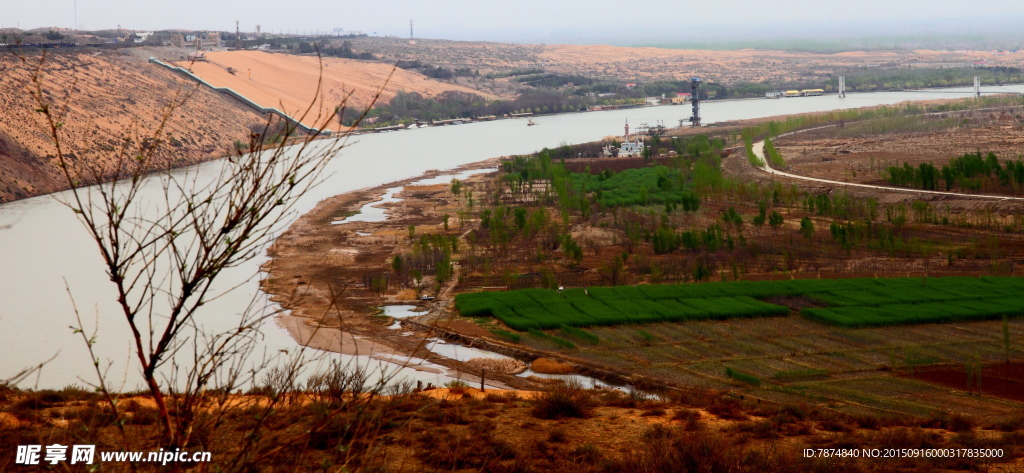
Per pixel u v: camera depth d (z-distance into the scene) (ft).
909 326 281.74
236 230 40.73
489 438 112.06
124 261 39.52
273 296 320.91
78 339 264.93
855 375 232.53
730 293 321.32
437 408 125.29
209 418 46.24
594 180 652.89
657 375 235.61
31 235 448.24
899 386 220.43
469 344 269.85
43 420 107.24
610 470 102.63
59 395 129.39
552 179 613.52
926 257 389.39
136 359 244.01
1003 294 315.78
